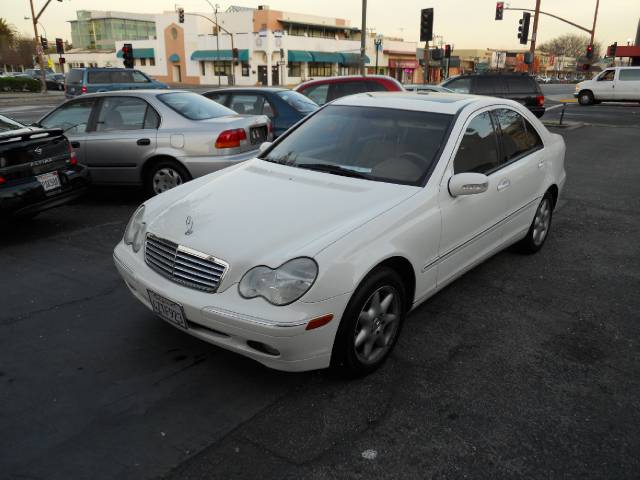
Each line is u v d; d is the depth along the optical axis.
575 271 4.70
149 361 3.19
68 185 5.58
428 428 2.62
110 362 3.18
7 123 5.78
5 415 2.69
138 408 2.75
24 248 5.20
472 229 3.71
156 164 6.65
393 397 2.87
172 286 2.86
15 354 3.26
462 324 3.70
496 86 16.72
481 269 4.71
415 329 3.62
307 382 2.99
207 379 3.01
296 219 2.95
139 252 3.20
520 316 3.83
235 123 6.56
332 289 2.63
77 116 7.00
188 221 3.04
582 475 2.34
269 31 54.25
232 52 51.84
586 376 3.09
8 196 5.00
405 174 3.42
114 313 3.80
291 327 2.54
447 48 31.83
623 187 8.19
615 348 3.41
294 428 2.61
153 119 6.61
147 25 93.44
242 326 2.58
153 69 65.50
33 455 2.42
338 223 2.88
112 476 2.30
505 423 2.67
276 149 4.11
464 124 3.72
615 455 2.46
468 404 2.81
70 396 2.85
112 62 73.12
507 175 4.05
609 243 5.48
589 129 16.08
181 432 2.58
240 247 2.75
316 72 62.28
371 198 3.15
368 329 2.94
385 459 2.41
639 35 36.44
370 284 2.82
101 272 4.57
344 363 2.87
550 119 18.95
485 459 2.42
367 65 66.69
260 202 3.18
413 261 3.12
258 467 2.35
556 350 3.38
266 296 2.59
